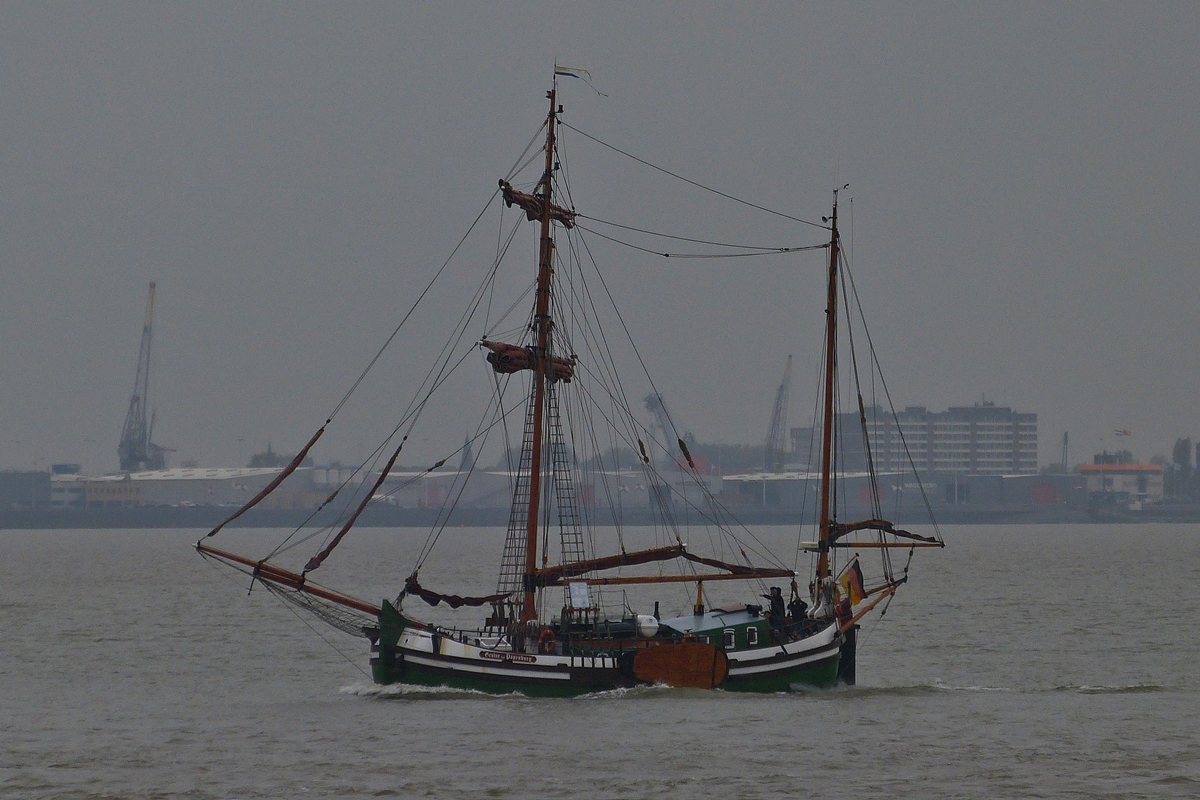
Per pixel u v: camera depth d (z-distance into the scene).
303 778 192.12
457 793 183.00
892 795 181.12
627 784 186.62
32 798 183.50
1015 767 196.50
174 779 192.88
